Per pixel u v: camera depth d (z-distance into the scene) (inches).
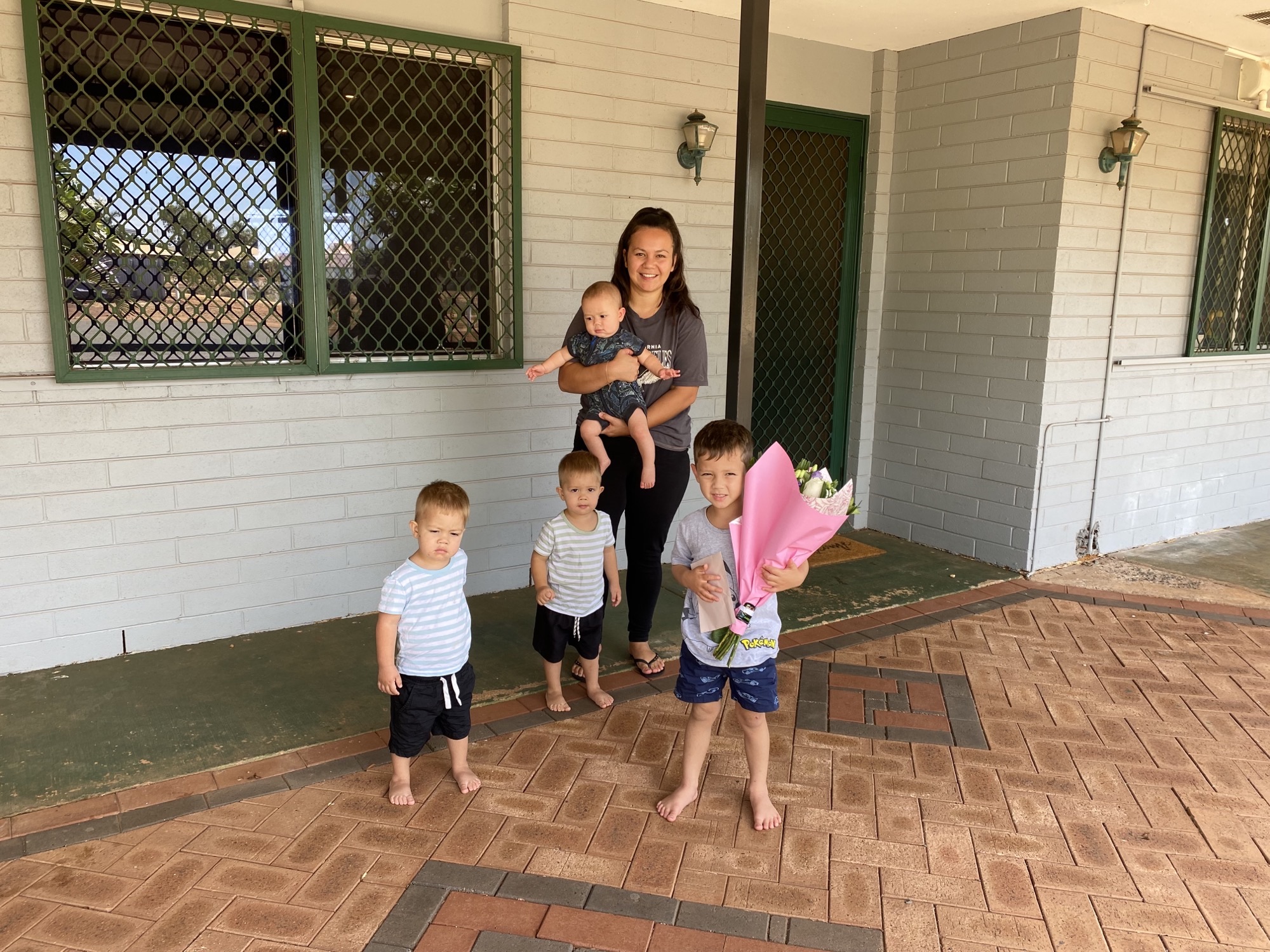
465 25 162.9
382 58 156.6
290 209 152.2
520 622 167.3
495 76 168.2
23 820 102.7
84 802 106.5
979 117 202.2
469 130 168.1
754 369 219.5
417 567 103.2
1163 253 210.7
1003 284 200.5
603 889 93.4
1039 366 194.7
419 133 162.7
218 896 90.4
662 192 191.2
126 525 145.3
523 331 177.2
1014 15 188.1
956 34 203.8
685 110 190.9
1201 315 226.4
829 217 225.3
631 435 133.1
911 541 229.6
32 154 131.3
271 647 153.0
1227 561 215.9
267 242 151.7
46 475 138.1
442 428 172.1
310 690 137.2
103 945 83.4
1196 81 205.6
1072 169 186.9
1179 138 206.5
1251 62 216.8
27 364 135.3
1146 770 119.2
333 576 165.5
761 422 223.9
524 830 103.0
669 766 117.8
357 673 143.3
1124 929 89.5
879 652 156.9
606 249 185.2
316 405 158.2
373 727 126.0
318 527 162.4
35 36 127.4
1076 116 184.5
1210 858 100.9
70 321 139.8
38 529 138.8
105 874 93.6
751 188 136.0
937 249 215.2
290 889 91.9
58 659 143.5
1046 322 192.4
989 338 205.2
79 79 133.7
